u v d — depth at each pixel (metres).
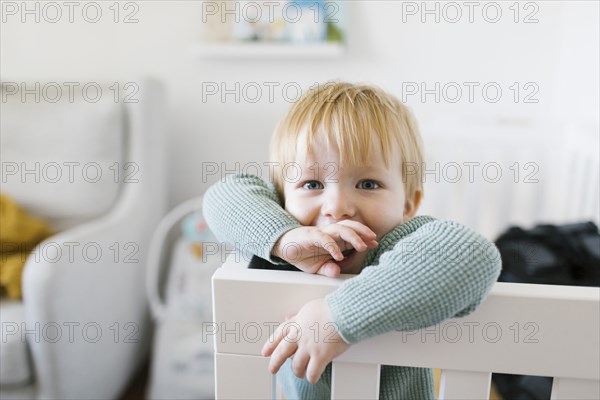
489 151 1.34
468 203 1.38
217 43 1.48
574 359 0.45
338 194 0.60
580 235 1.00
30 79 1.56
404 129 0.67
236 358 0.48
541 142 1.33
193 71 1.55
